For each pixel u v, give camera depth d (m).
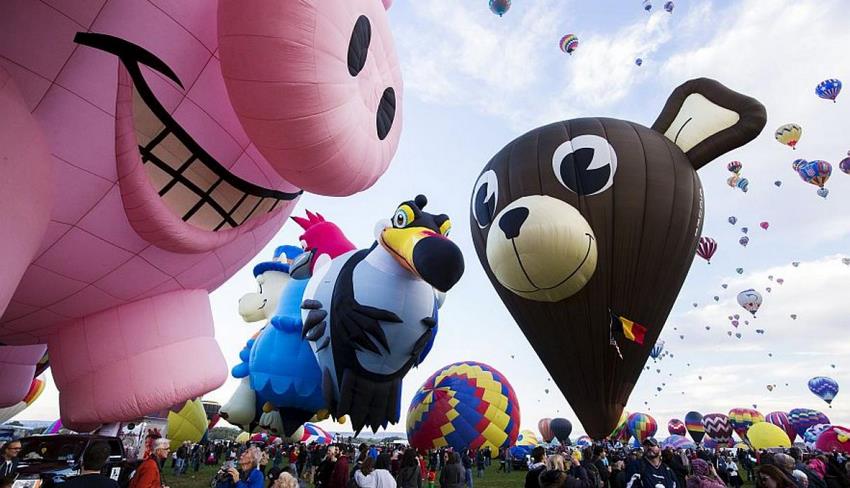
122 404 4.56
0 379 6.04
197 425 15.75
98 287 4.37
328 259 11.02
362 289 8.85
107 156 3.60
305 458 14.09
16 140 3.03
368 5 3.83
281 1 3.05
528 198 11.48
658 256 11.30
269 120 3.35
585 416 12.50
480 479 16.55
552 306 11.96
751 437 28.09
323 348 9.48
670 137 12.93
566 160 11.54
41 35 3.22
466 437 17.62
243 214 4.88
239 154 4.32
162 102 3.76
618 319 11.42
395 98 4.64
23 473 5.46
